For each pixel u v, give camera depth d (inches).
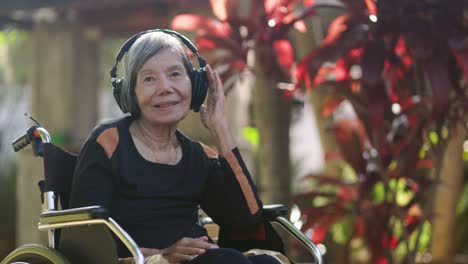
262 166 269.1
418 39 225.1
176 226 155.3
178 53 156.0
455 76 233.8
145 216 152.9
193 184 159.5
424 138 259.8
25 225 372.8
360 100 246.1
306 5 259.6
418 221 264.4
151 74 153.5
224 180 162.1
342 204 265.0
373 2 233.3
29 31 418.6
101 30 420.5
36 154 164.4
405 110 243.1
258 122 266.7
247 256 153.4
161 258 143.2
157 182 154.6
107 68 742.5
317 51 236.2
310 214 262.5
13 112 690.2
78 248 148.4
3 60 715.4
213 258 143.4
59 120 394.0
